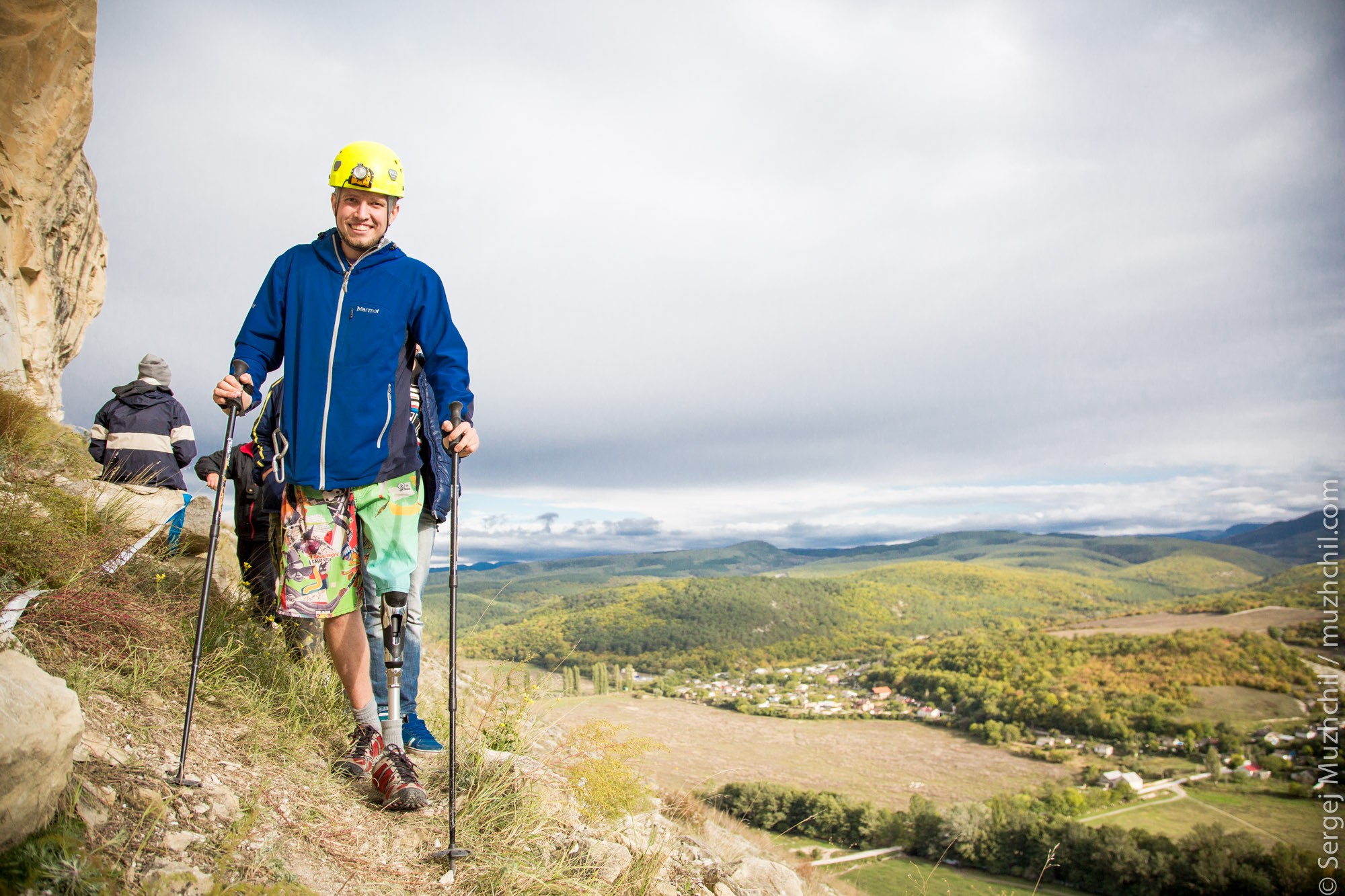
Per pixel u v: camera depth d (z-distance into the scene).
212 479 4.21
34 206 7.93
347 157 2.51
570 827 2.90
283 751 2.54
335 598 2.48
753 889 3.35
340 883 1.99
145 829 1.73
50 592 2.54
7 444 4.06
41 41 7.10
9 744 1.36
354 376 2.47
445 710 3.71
